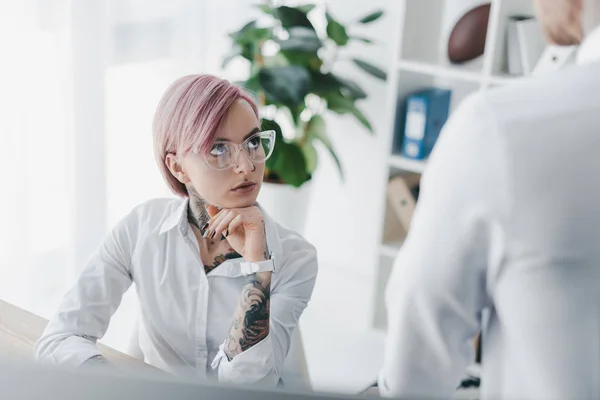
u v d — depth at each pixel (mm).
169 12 3018
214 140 1298
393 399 500
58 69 2688
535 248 793
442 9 2996
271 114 3213
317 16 3439
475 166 806
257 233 1343
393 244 3033
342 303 3387
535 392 834
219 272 1446
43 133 2705
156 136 1361
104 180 2879
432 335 891
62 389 487
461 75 2723
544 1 857
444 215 837
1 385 488
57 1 2629
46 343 1337
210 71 3262
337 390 493
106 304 1486
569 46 887
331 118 3529
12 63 2568
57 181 2779
